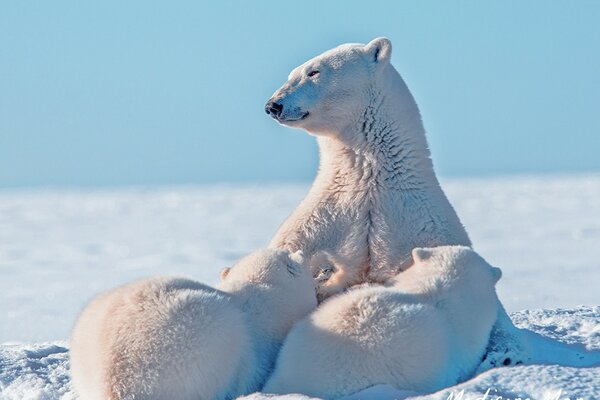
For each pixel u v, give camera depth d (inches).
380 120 406.3
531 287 1157.7
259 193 7564.0
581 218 3093.0
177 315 295.9
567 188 6540.4
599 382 301.3
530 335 402.9
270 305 334.0
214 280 1314.0
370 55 414.6
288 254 351.6
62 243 2620.6
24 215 4837.6
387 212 394.0
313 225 398.0
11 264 1951.3
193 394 295.7
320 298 390.6
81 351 314.2
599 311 515.5
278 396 290.0
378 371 299.0
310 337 308.5
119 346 295.7
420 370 302.0
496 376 307.0
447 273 341.4
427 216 395.5
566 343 411.8
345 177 405.1
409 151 404.5
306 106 410.3
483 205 4266.7
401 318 302.0
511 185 7706.7
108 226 3548.2
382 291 315.9
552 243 2028.8
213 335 297.1
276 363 316.8
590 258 1631.4
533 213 3489.2
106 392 294.8
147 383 292.2
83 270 1722.4
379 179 398.6
